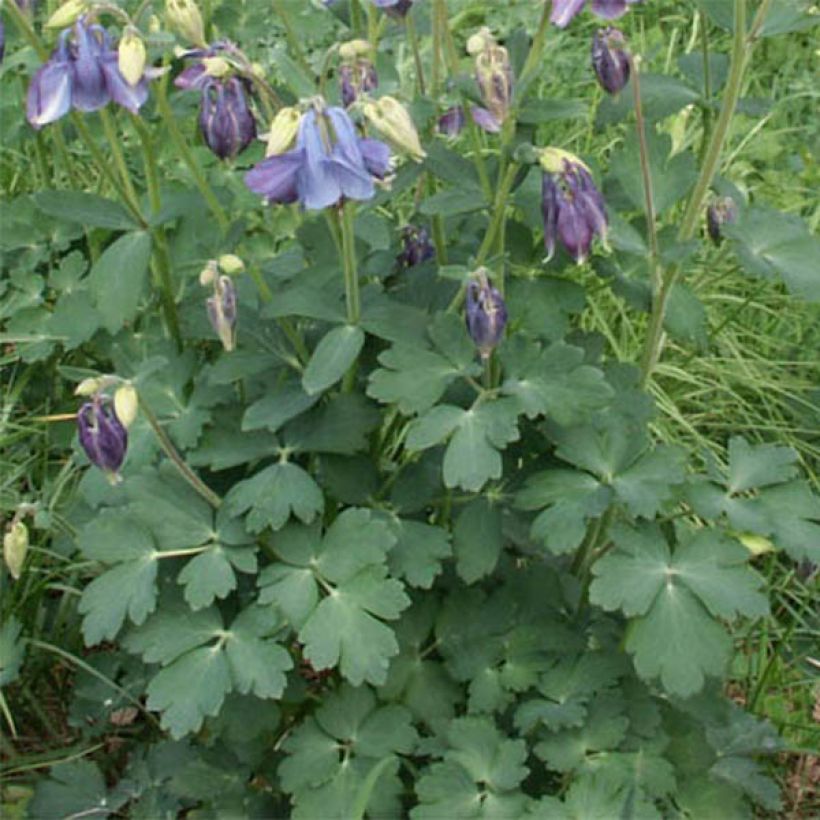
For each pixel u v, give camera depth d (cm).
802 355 80
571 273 76
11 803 58
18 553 53
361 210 56
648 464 51
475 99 49
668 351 78
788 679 64
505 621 54
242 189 70
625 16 103
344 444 52
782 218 55
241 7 75
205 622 51
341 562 50
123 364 58
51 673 63
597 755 52
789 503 52
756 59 101
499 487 54
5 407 68
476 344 49
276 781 56
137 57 48
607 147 87
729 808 54
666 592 49
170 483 53
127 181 54
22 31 51
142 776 57
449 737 51
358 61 53
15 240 71
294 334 53
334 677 57
